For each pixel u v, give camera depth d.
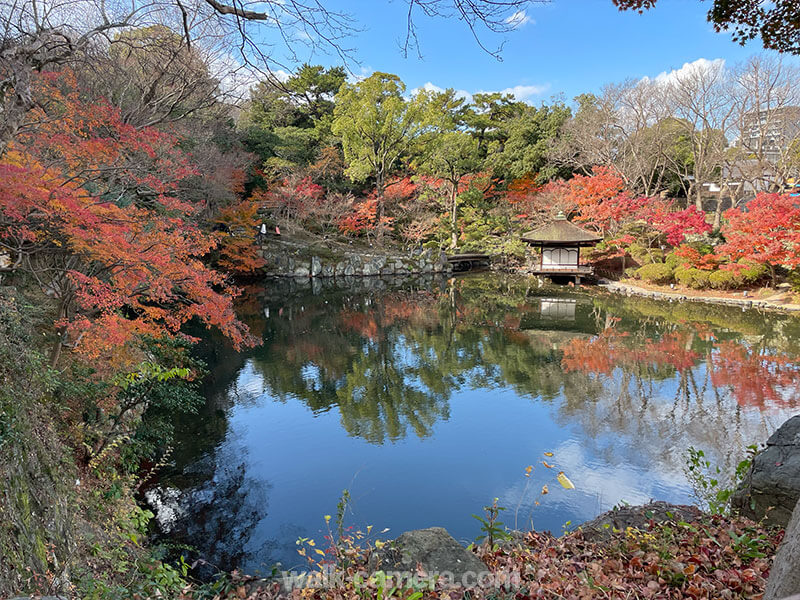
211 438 10.26
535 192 35.75
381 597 3.01
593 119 32.94
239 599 3.73
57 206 5.35
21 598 2.69
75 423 7.13
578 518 7.25
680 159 35.62
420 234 36.47
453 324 21.11
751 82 26.92
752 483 4.64
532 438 10.14
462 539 6.76
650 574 3.39
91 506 5.53
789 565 1.89
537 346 17.45
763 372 13.60
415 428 10.81
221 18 3.58
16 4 4.95
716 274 23.20
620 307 23.06
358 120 33.75
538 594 3.07
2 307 5.82
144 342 8.62
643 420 10.81
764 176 27.94
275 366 15.52
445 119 35.97
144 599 3.73
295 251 33.56
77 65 6.57
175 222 7.77
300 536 7.00
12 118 5.17
